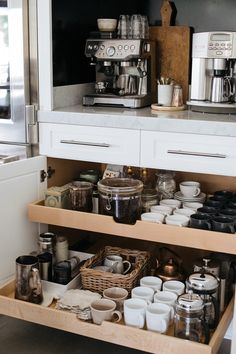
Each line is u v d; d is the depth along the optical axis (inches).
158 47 103.1
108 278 83.7
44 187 94.7
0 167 82.8
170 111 93.4
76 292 83.2
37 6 88.6
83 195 90.3
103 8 110.7
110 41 97.4
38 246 93.8
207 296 75.4
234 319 79.4
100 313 75.7
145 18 99.0
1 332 92.4
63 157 92.0
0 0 89.7
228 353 87.7
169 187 95.3
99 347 88.7
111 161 88.3
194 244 79.6
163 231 81.3
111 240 110.0
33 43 90.1
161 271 88.5
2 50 91.9
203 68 92.4
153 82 103.9
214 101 92.7
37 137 93.0
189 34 100.3
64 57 95.7
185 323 72.0
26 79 91.0
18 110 92.0
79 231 111.2
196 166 82.4
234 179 97.9
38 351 86.7
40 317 79.1
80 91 103.3
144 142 85.0
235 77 94.7
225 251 77.9
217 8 100.6
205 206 86.7
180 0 102.7
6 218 85.7
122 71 102.3
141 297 79.0
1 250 85.7
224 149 79.8
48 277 88.4
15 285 83.5
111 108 96.6
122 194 83.4
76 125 89.5
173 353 70.6
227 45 88.7
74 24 98.7
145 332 71.9
